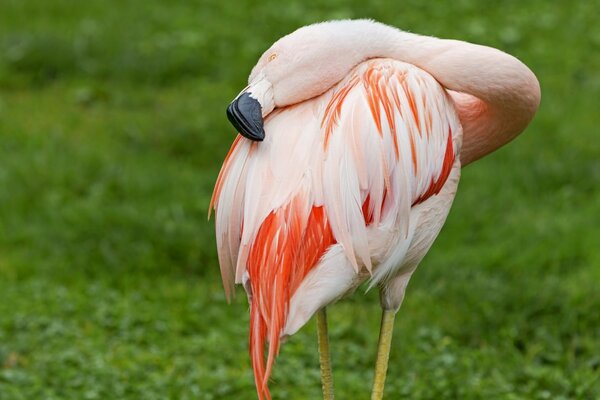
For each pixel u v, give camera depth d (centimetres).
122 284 1091
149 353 947
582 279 1058
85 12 1875
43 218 1201
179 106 1527
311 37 597
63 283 1091
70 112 1521
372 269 597
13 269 1105
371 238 583
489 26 1784
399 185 585
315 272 572
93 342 960
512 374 888
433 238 627
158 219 1178
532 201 1244
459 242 1154
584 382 865
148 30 1797
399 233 593
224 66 1673
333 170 574
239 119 581
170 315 1020
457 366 896
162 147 1395
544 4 1881
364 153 575
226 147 1382
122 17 1850
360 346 961
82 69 1655
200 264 1121
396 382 875
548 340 947
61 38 1717
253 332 589
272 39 1753
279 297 570
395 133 584
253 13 1856
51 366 902
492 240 1155
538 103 629
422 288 1053
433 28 1767
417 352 930
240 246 596
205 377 884
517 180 1284
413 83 602
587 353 926
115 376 886
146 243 1141
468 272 1081
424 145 595
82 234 1166
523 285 1028
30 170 1298
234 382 880
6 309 1011
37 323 988
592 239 1139
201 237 1146
